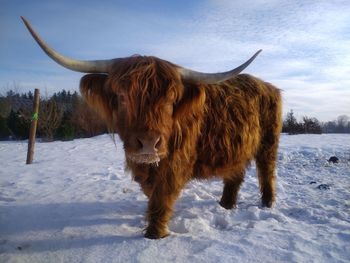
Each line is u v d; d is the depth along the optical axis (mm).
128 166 3947
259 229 3881
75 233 3826
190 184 6438
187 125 3768
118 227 4016
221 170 4473
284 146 12359
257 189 6309
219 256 3164
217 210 4828
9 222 4188
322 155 10086
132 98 3195
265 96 5035
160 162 3672
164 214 3742
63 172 8039
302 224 4102
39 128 22969
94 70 3668
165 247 3393
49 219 4301
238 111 4469
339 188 6078
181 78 3582
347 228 3945
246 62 3279
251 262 3064
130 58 3514
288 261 3072
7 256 3271
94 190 5918
